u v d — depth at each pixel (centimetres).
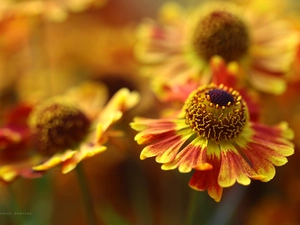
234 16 27
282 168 28
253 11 29
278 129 23
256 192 29
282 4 32
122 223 27
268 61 27
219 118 21
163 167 20
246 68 27
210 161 21
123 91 25
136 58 30
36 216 26
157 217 29
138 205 28
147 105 29
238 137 22
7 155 25
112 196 29
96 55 32
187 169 20
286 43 27
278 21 28
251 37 27
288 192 28
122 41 31
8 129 25
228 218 26
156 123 22
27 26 31
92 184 29
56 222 29
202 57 27
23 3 30
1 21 29
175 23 29
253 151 21
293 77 27
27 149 25
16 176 23
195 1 36
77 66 32
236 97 22
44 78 31
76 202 29
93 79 30
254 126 22
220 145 21
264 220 28
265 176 20
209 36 27
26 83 31
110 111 25
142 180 29
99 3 30
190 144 21
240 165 21
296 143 28
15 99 31
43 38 32
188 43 28
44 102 26
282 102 28
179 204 29
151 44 28
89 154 21
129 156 29
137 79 30
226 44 27
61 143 25
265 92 27
